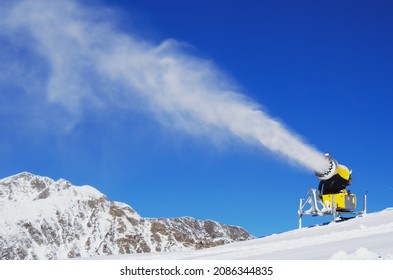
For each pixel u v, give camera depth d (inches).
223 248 1860.2
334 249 1121.4
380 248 958.4
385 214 1852.9
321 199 2075.5
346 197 2036.2
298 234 1878.7
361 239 1238.3
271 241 1812.3
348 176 2055.9
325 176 2011.6
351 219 1940.2
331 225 1915.6
